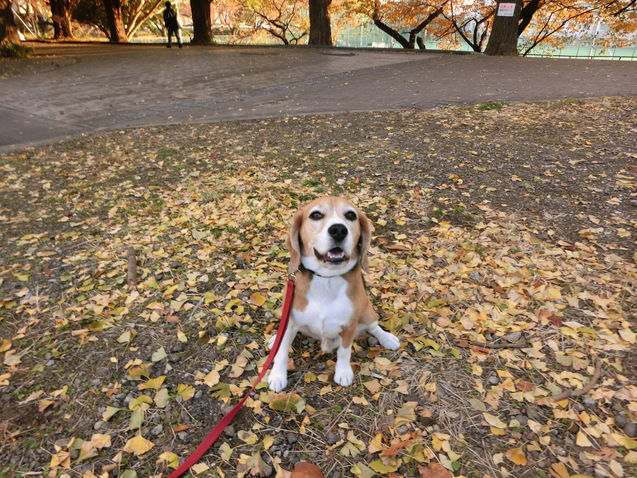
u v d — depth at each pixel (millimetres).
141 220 5031
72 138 8133
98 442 2359
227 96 11453
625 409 2523
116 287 3816
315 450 2359
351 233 2393
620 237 4336
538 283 3666
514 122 7922
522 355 2979
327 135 7820
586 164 6043
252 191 5695
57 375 2846
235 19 39781
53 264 4164
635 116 7809
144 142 7816
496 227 4578
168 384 2801
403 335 3221
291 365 2932
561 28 26594
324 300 2535
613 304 3387
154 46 26953
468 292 3660
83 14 35688
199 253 4328
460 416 2533
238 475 2205
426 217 4902
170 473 2242
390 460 2242
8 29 21062
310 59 17969
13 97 11766
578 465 2232
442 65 15023
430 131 7730
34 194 5754
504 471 2203
